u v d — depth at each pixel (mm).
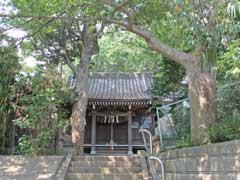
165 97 13594
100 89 18516
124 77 20000
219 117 7027
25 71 11156
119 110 18391
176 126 10297
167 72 13164
